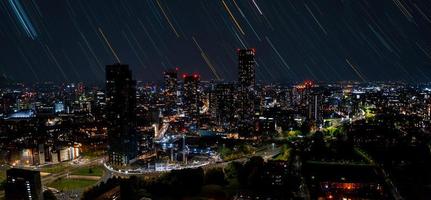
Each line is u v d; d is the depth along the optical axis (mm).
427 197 198000
